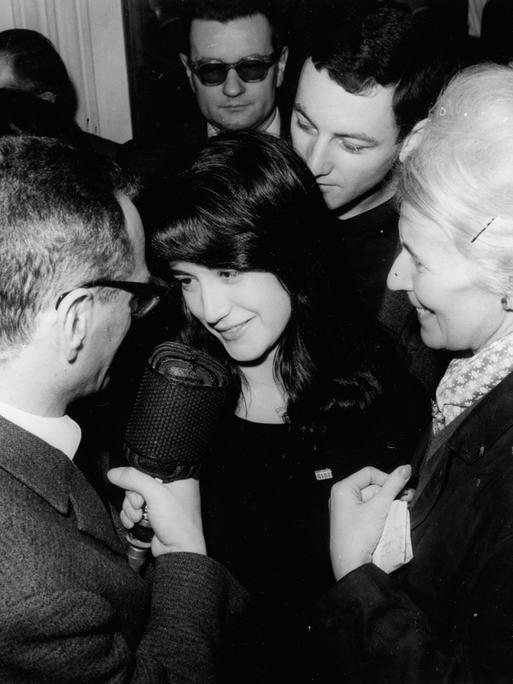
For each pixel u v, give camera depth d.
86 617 0.82
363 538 1.06
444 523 0.97
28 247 0.90
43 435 0.97
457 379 1.03
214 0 2.07
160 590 1.03
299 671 1.01
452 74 1.60
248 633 1.11
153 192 1.17
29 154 0.94
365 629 0.96
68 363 0.96
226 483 1.30
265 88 2.19
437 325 1.02
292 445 1.31
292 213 1.18
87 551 0.91
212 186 1.13
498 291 0.91
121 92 2.97
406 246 0.96
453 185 0.88
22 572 0.81
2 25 2.77
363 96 1.56
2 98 1.35
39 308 0.91
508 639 0.81
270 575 1.28
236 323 1.23
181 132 2.38
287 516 1.28
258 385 1.35
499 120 0.88
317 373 1.32
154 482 1.05
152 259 1.20
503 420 0.93
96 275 0.95
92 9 2.84
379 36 1.53
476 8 3.53
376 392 1.35
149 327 1.31
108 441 1.33
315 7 2.00
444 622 0.95
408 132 1.62
